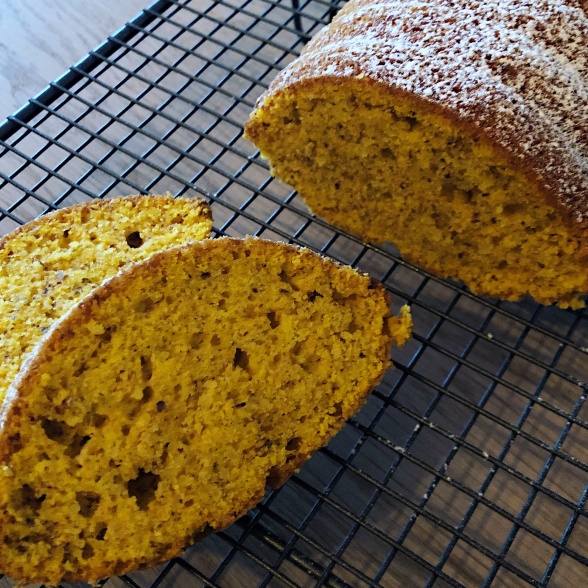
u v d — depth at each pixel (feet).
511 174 0.54
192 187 0.69
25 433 0.46
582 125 0.54
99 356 0.49
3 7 1.02
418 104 0.55
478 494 0.50
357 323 0.56
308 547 0.57
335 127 0.61
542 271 0.61
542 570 0.55
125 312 0.50
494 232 0.60
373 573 0.56
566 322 0.67
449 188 0.60
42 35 0.99
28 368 0.46
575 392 0.64
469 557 0.56
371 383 0.55
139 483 0.50
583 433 0.62
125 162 0.83
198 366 0.52
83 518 0.47
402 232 0.67
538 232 0.57
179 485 0.50
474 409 0.54
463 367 0.66
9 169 0.85
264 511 0.52
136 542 0.48
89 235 0.61
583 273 0.58
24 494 0.47
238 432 0.52
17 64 0.96
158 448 0.50
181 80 0.91
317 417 0.54
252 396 0.53
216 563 0.57
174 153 0.83
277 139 0.65
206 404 0.51
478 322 0.68
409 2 0.60
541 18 0.56
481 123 0.53
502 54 0.55
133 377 0.50
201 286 0.52
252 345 0.54
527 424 0.62
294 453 0.53
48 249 0.60
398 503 0.59
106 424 0.49
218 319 0.53
